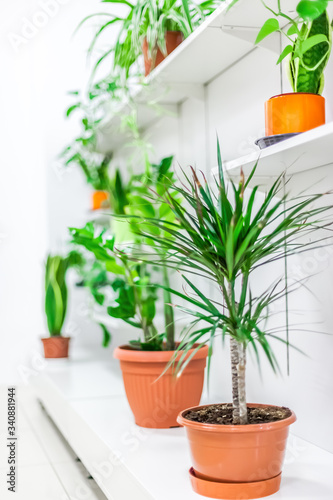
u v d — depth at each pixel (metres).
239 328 1.20
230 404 1.47
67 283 3.92
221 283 1.28
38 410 3.14
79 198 3.96
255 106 1.92
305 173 1.64
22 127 4.05
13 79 4.01
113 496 1.59
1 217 4.03
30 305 4.06
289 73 1.46
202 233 1.27
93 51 3.84
